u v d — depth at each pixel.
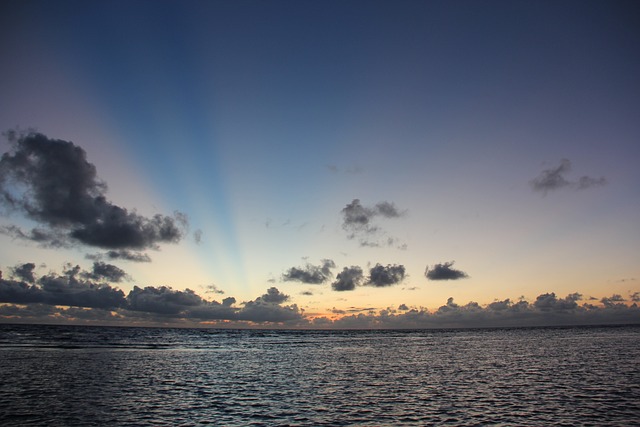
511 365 56.66
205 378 44.00
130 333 161.75
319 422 25.89
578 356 68.56
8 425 24.30
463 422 25.92
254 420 26.28
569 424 25.44
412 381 42.56
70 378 41.44
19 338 103.44
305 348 96.81
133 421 25.61
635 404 30.77
